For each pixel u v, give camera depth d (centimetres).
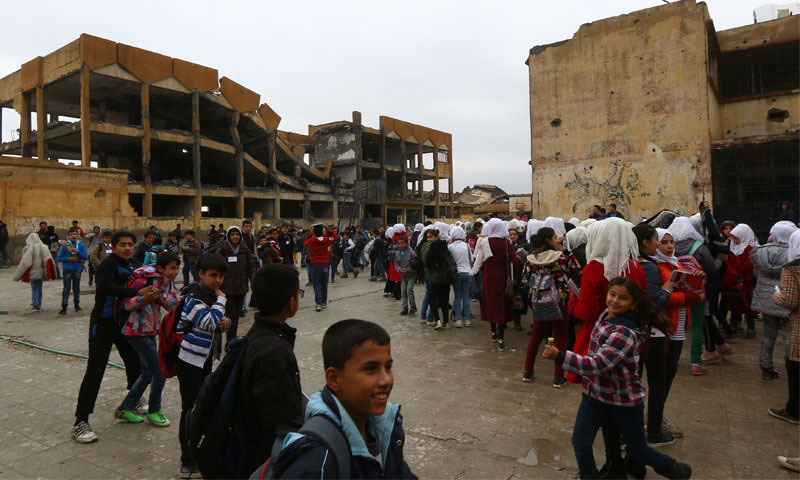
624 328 276
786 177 1792
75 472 336
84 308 1020
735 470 325
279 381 203
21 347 686
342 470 136
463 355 639
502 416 430
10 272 1698
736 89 2147
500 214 5284
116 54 2798
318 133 4981
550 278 514
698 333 529
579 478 321
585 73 2069
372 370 143
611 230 345
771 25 1959
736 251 680
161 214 3581
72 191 2256
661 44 1916
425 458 353
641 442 282
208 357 337
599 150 2034
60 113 3509
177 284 1419
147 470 339
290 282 226
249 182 4172
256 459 207
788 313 461
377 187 4553
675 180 1884
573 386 511
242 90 3506
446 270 777
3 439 389
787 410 404
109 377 551
